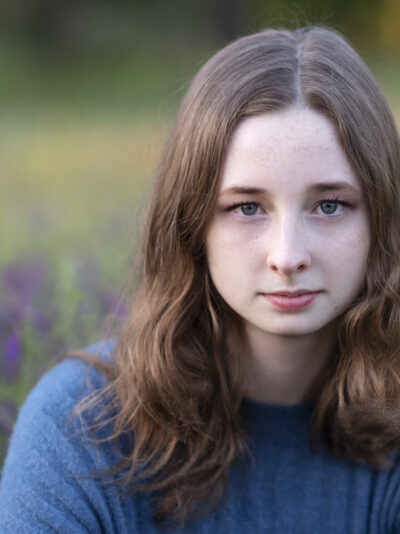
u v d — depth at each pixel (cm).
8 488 128
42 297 253
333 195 114
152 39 1555
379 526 140
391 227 123
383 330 128
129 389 134
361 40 1402
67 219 453
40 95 1261
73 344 203
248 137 113
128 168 629
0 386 203
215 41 1297
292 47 121
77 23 1569
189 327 135
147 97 1194
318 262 116
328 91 114
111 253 283
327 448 140
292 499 140
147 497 136
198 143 120
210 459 135
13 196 551
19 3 1544
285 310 117
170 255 131
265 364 135
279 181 112
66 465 129
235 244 118
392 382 132
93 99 1216
